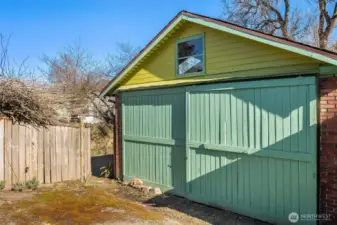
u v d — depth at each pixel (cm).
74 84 1647
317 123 458
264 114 520
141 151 801
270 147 511
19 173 678
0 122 646
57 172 771
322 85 456
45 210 509
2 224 429
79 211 515
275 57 521
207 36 643
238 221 530
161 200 670
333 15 1636
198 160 641
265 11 1773
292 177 484
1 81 659
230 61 596
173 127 705
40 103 719
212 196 613
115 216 498
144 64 794
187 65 687
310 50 448
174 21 680
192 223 517
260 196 529
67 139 802
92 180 862
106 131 1678
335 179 440
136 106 812
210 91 612
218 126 597
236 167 568
